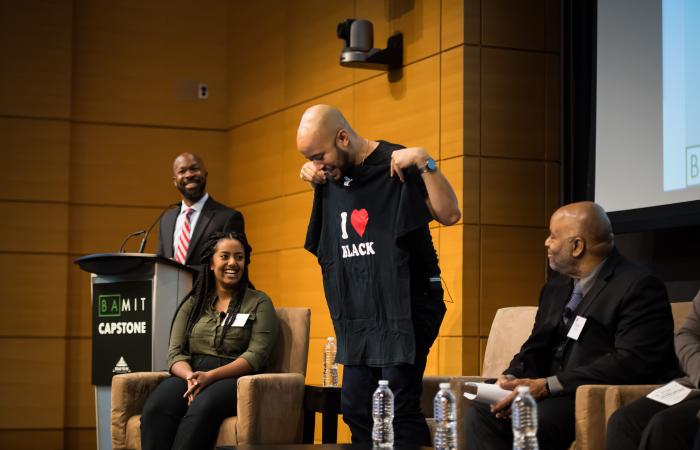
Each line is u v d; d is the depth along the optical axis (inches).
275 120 378.0
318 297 341.1
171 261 244.5
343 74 331.6
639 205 235.0
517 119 273.6
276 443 209.6
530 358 184.7
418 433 165.5
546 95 277.3
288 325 235.8
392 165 162.2
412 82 291.6
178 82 414.0
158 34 414.0
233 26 415.2
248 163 397.4
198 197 287.3
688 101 222.7
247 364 221.0
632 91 239.0
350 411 173.3
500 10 273.7
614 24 246.1
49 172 394.0
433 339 169.9
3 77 392.5
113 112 407.2
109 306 251.0
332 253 176.6
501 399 169.0
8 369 383.2
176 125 413.4
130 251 404.8
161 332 242.8
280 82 375.2
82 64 405.1
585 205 182.4
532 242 273.0
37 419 384.5
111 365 249.1
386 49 295.1
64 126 397.1
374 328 169.0
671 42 228.5
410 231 162.4
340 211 174.1
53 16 398.6
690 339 166.9
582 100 259.6
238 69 408.8
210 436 210.7
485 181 269.1
